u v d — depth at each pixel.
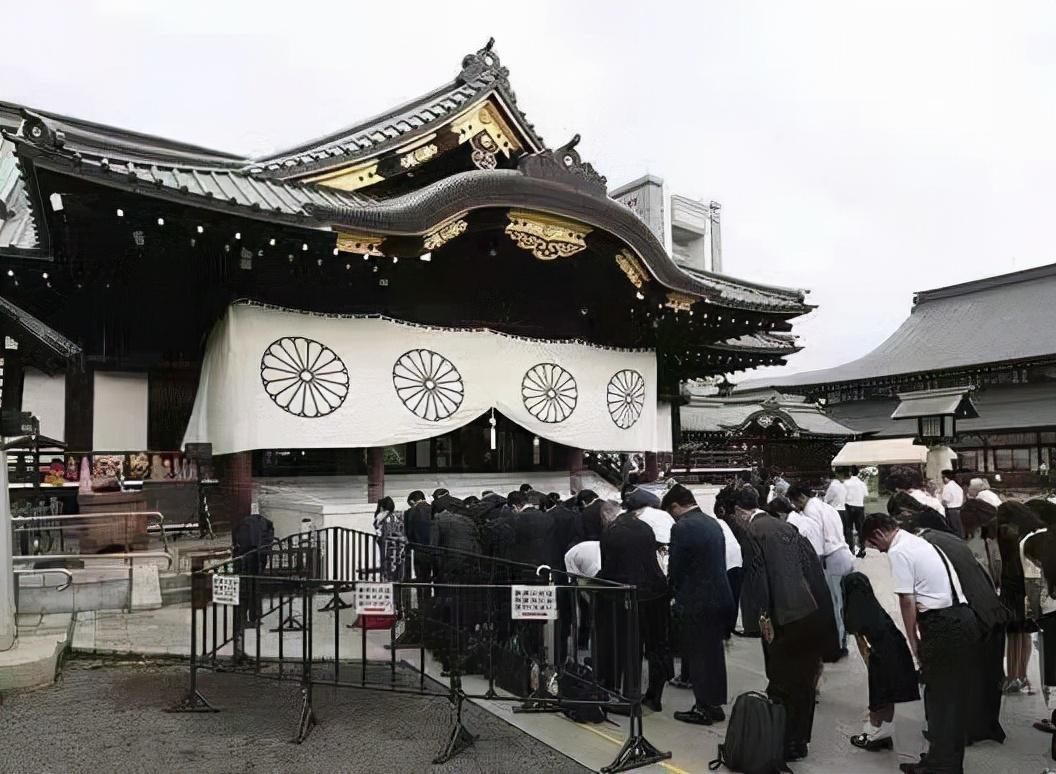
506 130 15.05
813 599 5.24
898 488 7.31
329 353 12.52
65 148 9.13
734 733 4.84
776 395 35.44
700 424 32.97
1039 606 6.21
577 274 16.52
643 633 6.25
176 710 5.92
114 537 9.74
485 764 4.97
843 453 22.48
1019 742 5.55
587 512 8.04
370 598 5.59
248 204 10.29
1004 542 6.45
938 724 4.72
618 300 16.50
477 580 6.98
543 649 5.91
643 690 6.85
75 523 9.54
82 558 8.72
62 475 11.61
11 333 7.03
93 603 8.72
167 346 13.61
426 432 13.32
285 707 6.08
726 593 5.92
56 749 5.13
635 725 5.06
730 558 7.62
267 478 13.66
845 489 15.74
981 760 5.19
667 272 14.59
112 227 10.88
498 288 15.87
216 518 12.13
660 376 20.36
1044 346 40.53
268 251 11.70
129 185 9.42
